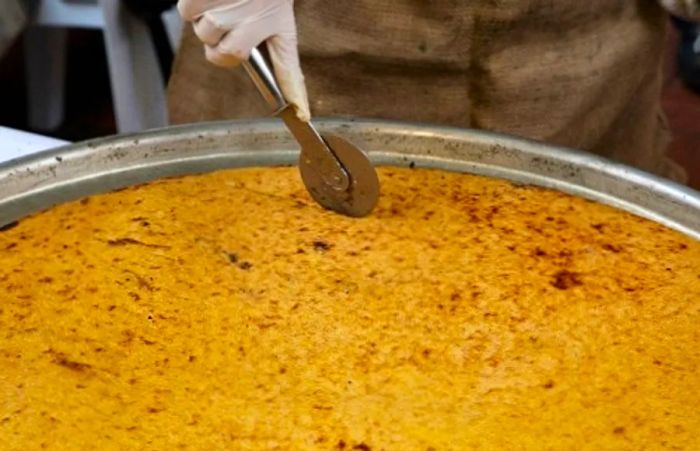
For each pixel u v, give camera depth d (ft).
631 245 4.49
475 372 4.08
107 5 7.26
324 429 3.91
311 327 4.18
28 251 4.33
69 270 4.29
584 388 4.04
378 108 5.41
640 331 4.21
